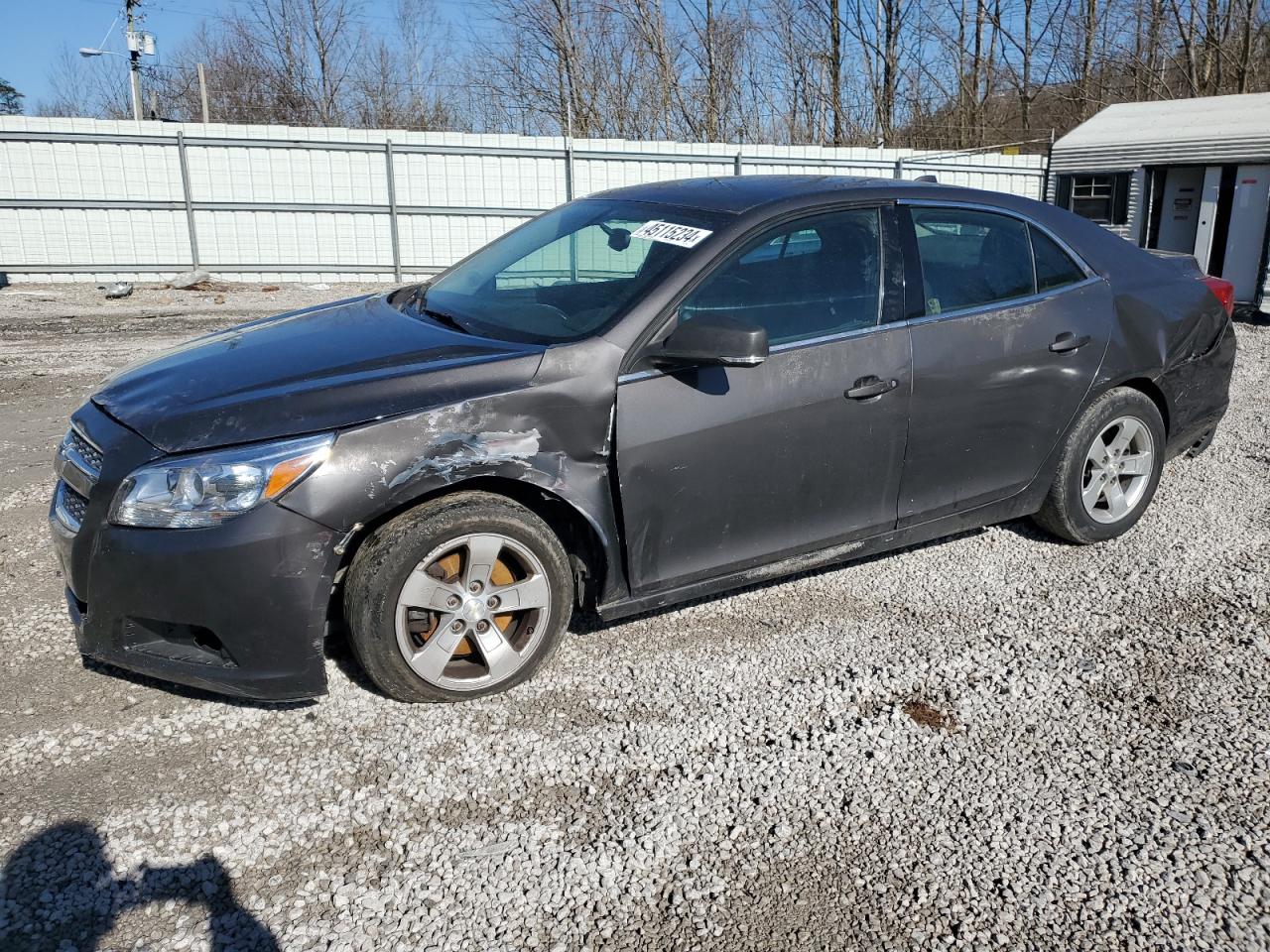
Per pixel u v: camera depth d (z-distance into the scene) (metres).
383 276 16.92
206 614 2.83
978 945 2.29
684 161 17.86
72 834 2.59
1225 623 3.83
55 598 3.97
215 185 15.72
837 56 27.47
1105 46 25.92
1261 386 8.02
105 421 3.05
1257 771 2.92
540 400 3.09
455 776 2.86
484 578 3.15
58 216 15.20
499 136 16.77
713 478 3.38
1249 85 24.25
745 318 3.43
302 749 2.98
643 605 3.45
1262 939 2.31
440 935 2.29
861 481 3.71
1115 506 4.52
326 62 32.00
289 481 2.82
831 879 2.49
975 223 4.04
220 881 2.44
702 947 2.28
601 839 2.62
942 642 3.69
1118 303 4.32
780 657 3.56
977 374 3.86
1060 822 2.70
